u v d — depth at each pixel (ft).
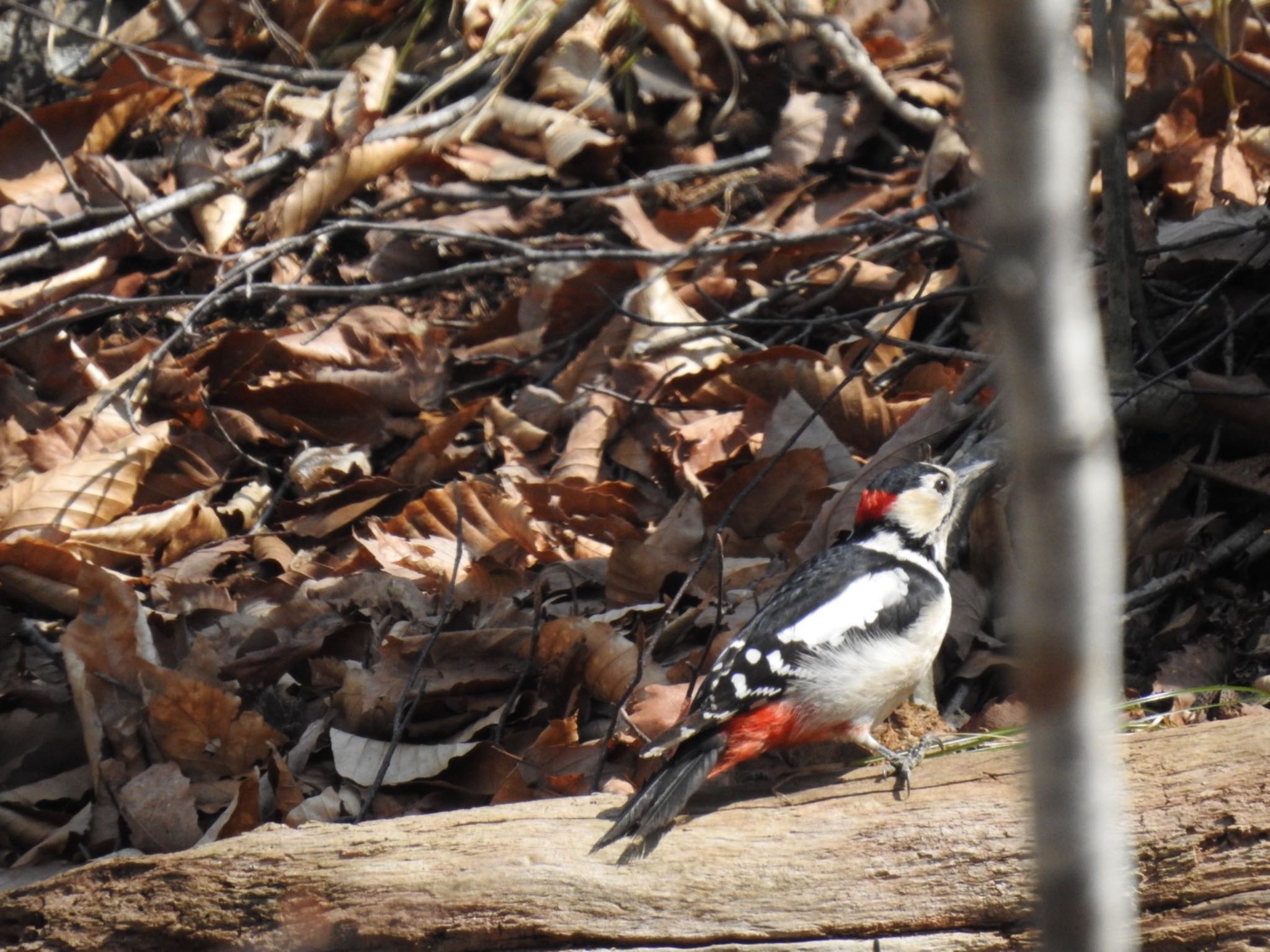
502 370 38.34
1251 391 29.19
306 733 27.43
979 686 28.07
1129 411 30.45
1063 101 5.07
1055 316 5.29
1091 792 5.79
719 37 42.88
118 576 28.48
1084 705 5.72
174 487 34.53
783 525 31.94
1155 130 37.58
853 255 37.22
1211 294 31.32
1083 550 5.55
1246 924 18.21
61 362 36.32
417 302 39.96
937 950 19.03
